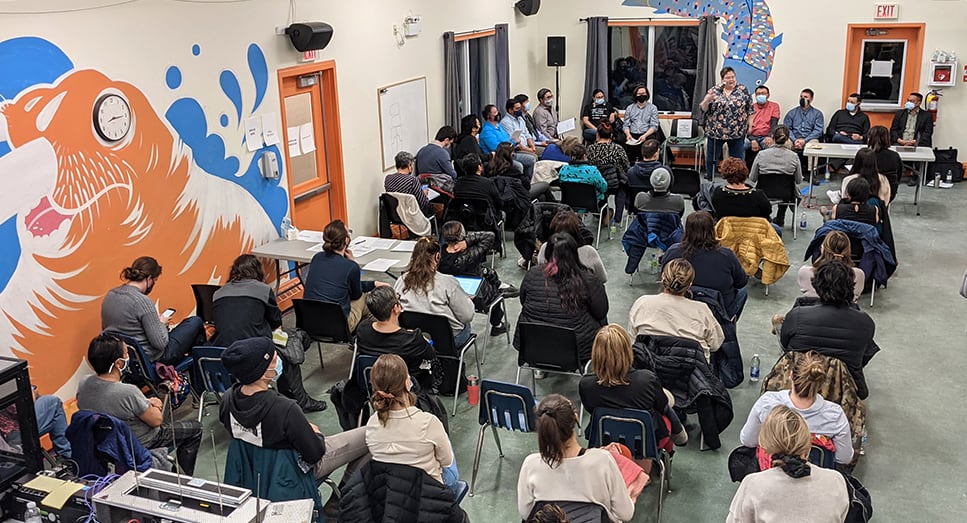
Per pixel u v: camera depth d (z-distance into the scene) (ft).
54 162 15.79
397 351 14.44
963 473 14.71
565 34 41.55
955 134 36.29
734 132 34.24
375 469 11.14
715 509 13.80
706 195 24.68
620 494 10.23
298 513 9.68
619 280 25.02
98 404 13.10
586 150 29.43
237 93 20.79
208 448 16.12
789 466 9.52
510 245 29.22
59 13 15.61
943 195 33.73
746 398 17.58
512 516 13.80
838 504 9.45
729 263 17.43
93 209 16.75
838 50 37.19
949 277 24.48
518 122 36.32
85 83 16.30
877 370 18.74
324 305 17.38
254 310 16.29
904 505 13.82
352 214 26.58
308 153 24.63
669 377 14.89
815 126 36.55
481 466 15.30
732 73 33.88
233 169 20.89
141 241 18.08
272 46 21.97
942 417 16.63
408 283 17.13
